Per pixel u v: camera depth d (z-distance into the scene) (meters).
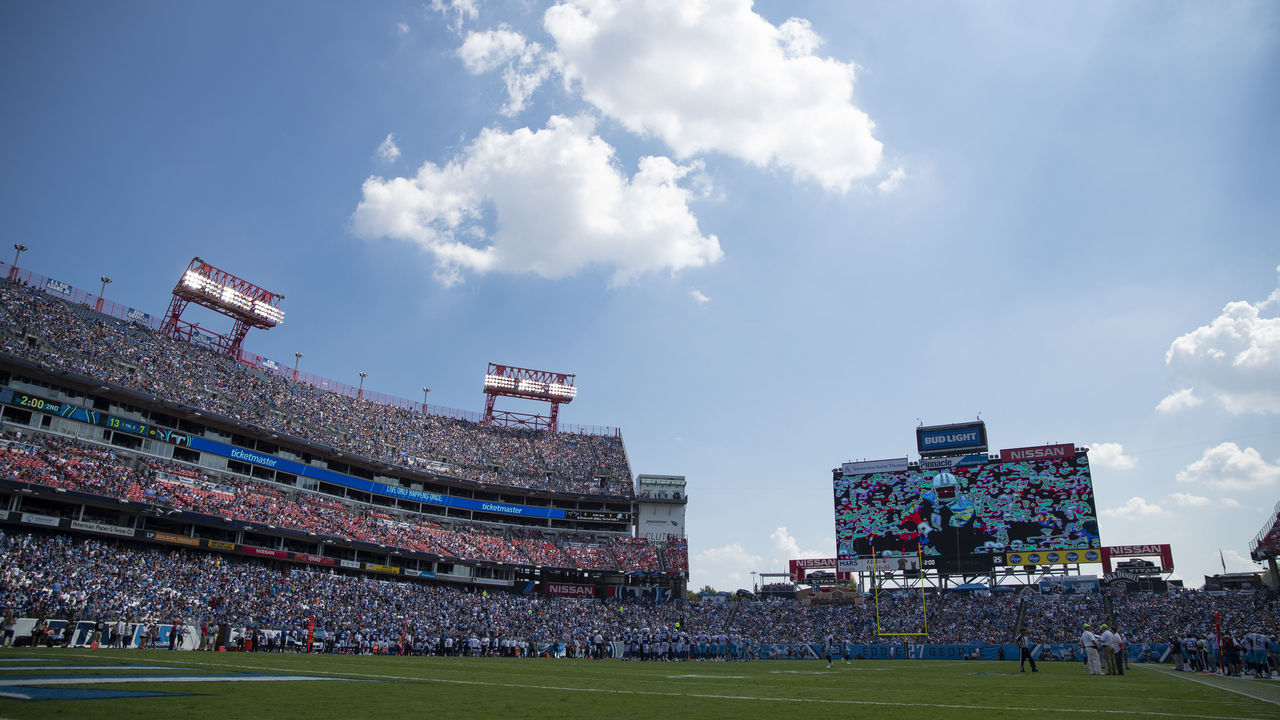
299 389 85.31
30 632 37.09
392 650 54.81
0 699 12.18
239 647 45.75
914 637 74.06
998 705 17.88
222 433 70.44
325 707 13.48
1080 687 26.12
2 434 54.06
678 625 76.00
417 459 88.50
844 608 83.06
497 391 106.38
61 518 52.09
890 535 79.38
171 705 12.57
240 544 63.03
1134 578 81.31
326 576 66.94
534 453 101.38
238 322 83.94
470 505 90.50
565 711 14.45
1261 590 71.25
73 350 61.09
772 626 80.25
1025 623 72.88
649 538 96.69
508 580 85.00
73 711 11.17
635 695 19.09
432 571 80.06
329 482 78.50
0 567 42.91
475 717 12.80
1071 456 74.31
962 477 78.00
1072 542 72.19
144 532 56.22
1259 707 17.95
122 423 61.62
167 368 69.19
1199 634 57.25
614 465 104.12
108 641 40.06
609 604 82.88
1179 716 15.34
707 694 20.14
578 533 95.50
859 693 22.17
